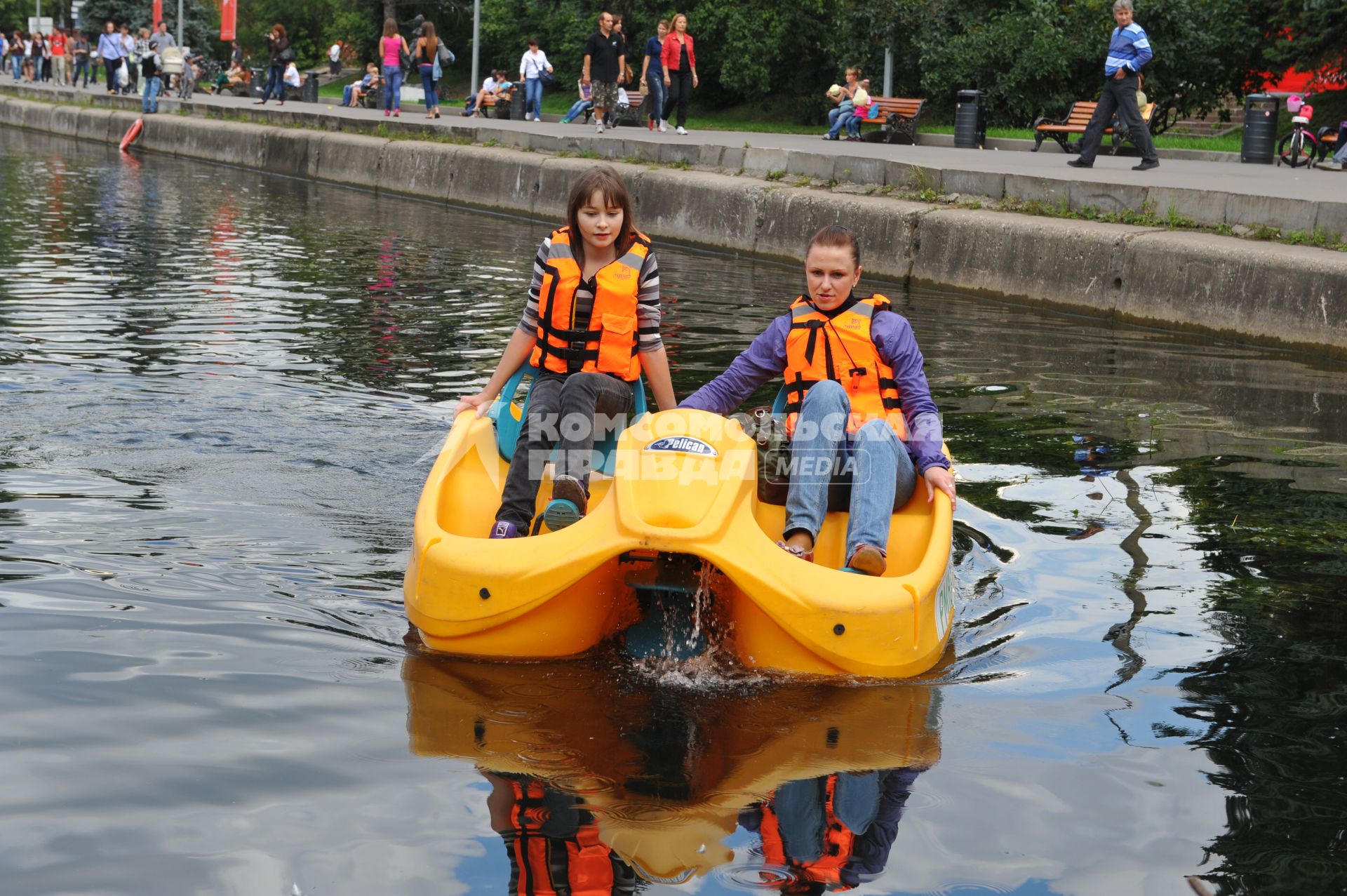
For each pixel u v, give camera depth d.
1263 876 2.59
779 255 14.40
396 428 6.33
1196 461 6.11
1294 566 4.66
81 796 2.77
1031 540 4.92
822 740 3.19
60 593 3.99
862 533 3.90
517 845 2.63
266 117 26.66
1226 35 24.33
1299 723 3.35
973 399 7.46
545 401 4.25
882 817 2.79
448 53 25.59
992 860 2.63
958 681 3.62
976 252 12.16
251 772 2.91
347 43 62.38
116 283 10.82
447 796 2.83
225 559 4.39
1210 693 3.54
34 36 45.25
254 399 6.84
